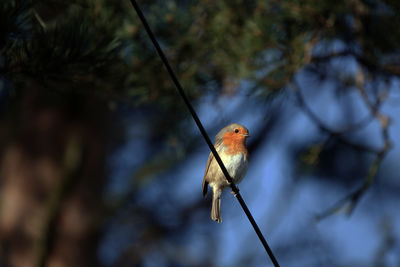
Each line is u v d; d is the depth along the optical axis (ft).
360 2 35.65
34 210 60.29
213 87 38.19
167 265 69.21
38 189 61.11
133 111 65.21
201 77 38.04
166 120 40.63
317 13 34.88
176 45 37.24
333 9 34.73
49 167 61.77
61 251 59.41
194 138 40.91
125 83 34.40
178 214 70.18
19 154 62.80
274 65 34.73
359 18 36.09
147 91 36.78
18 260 59.00
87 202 62.34
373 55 37.81
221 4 37.37
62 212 60.39
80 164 57.67
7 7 25.30
